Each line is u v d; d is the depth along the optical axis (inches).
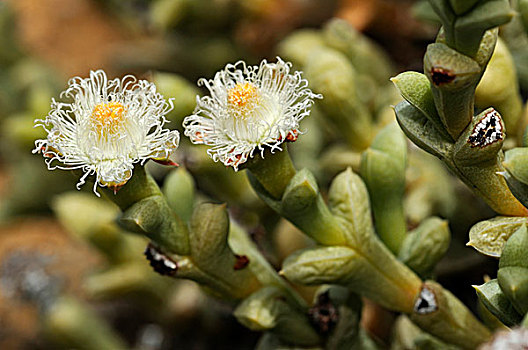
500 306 6.7
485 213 8.9
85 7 17.7
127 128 7.0
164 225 7.2
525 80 9.3
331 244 7.3
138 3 15.4
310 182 7.1
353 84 8.9
